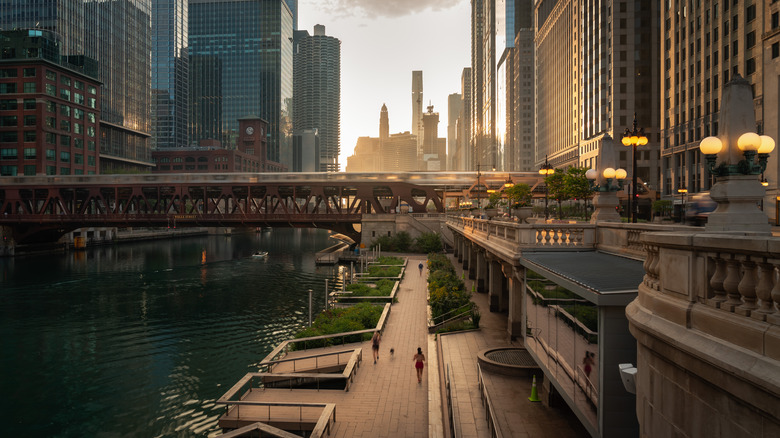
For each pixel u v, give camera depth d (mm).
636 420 10055
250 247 117812
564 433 15156
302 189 93812
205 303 50406
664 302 6824
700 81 67438
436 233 83062
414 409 20656
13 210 88062
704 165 66688
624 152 97438
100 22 149750
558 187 49094
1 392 27328
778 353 4590
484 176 90875
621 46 98125
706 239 5820
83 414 24531
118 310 47344
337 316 36656
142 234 131625
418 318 36000
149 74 181500
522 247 19031
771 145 9500
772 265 4914
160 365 31672
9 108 111250
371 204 93500
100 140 148500
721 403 5461
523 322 18406
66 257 89875
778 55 49500
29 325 41969
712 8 64188
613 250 17484
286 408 21109
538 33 175125
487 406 16734
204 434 22297
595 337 10594
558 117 145375
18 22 129375
